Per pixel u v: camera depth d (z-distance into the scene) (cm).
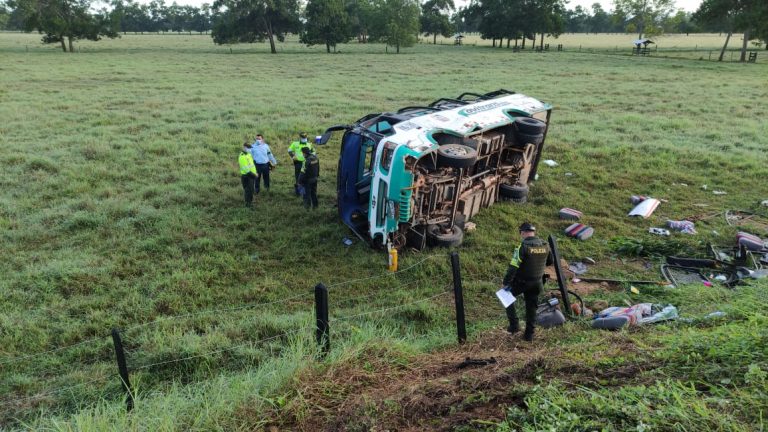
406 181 861
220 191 1290
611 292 798
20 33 13562
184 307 779
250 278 874
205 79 3459
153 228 1054
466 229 1038
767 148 1661
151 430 409
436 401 413
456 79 3428
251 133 1852
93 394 566
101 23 6788
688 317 592
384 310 750
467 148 905
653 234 1036
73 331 703
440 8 9756
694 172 1440
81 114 2147
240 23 6844
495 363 498
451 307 775
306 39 6656
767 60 5306
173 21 16212
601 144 1727
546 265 630
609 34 17062
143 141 1719
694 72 3966
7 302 770
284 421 419
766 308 541
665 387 371
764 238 992
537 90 2964
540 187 1311
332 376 480
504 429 349
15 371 629
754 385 350
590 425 334
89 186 1281
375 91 2869
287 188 1316
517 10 7325
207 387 514
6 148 1584
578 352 488
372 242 974
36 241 994
